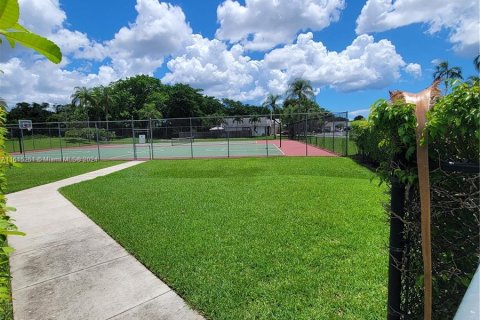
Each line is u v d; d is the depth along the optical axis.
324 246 3.82
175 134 33.41
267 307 2.63
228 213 5.29
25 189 8.42
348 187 7.21
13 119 62.56
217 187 7.61
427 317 1.26
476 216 1.37
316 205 5.64
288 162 13.59
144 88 69.19
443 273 1.48
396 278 1.54
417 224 1.47
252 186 7.59
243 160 15.16
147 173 11.27
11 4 0.69
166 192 7.18
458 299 1.50
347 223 4.62
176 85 73.06
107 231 4.65
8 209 1.73
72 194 7.36
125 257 3.77
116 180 9.22
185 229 4.56
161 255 3.69
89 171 12.27
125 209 5.78
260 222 4.77
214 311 2.61
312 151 19.92
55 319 2.60
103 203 6.32
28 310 2.74
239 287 2.95
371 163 12.31
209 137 37.00
